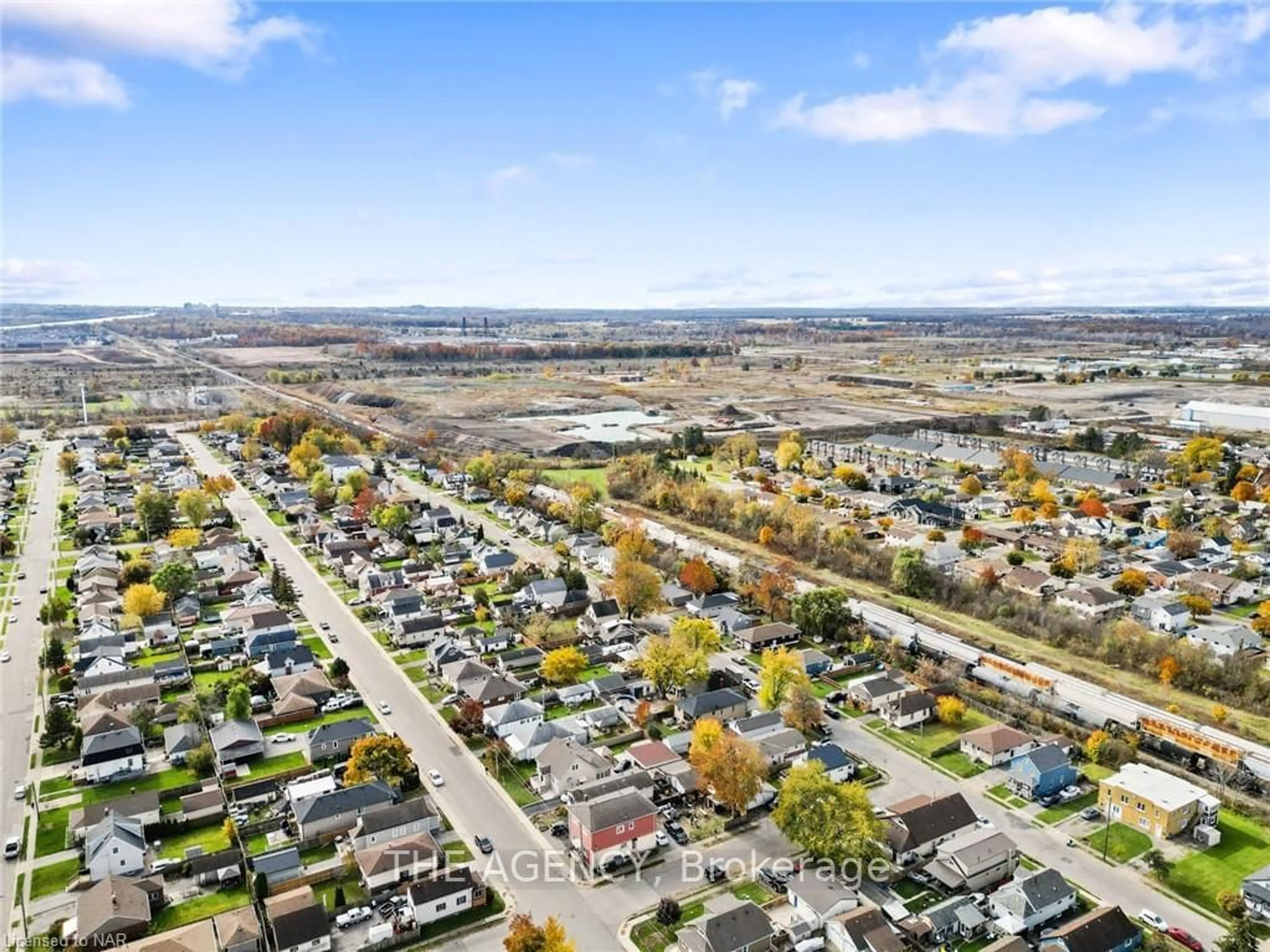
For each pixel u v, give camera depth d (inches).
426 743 4313.5
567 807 3624.5
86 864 3324.3
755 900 3193.9
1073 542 7042.3
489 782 3973.9
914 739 4355.3
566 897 3208.7
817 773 3511.3
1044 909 3048.7
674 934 3004.4
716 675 4857.3
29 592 6407.5
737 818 3686.0
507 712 4394.7
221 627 5733.3
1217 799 3757.4
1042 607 5890.8
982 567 6707.7
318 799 3631.9
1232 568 6742.1
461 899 3125.0
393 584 6343.5
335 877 3336.6
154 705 4633.4
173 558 6963.6
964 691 4810.5
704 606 5915.4
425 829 3533.5
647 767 3959.2
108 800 3695.9
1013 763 3924.7
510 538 7839.6
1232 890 3211.1
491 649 5378.9
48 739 4215.1
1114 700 4650.6
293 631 5521.7
